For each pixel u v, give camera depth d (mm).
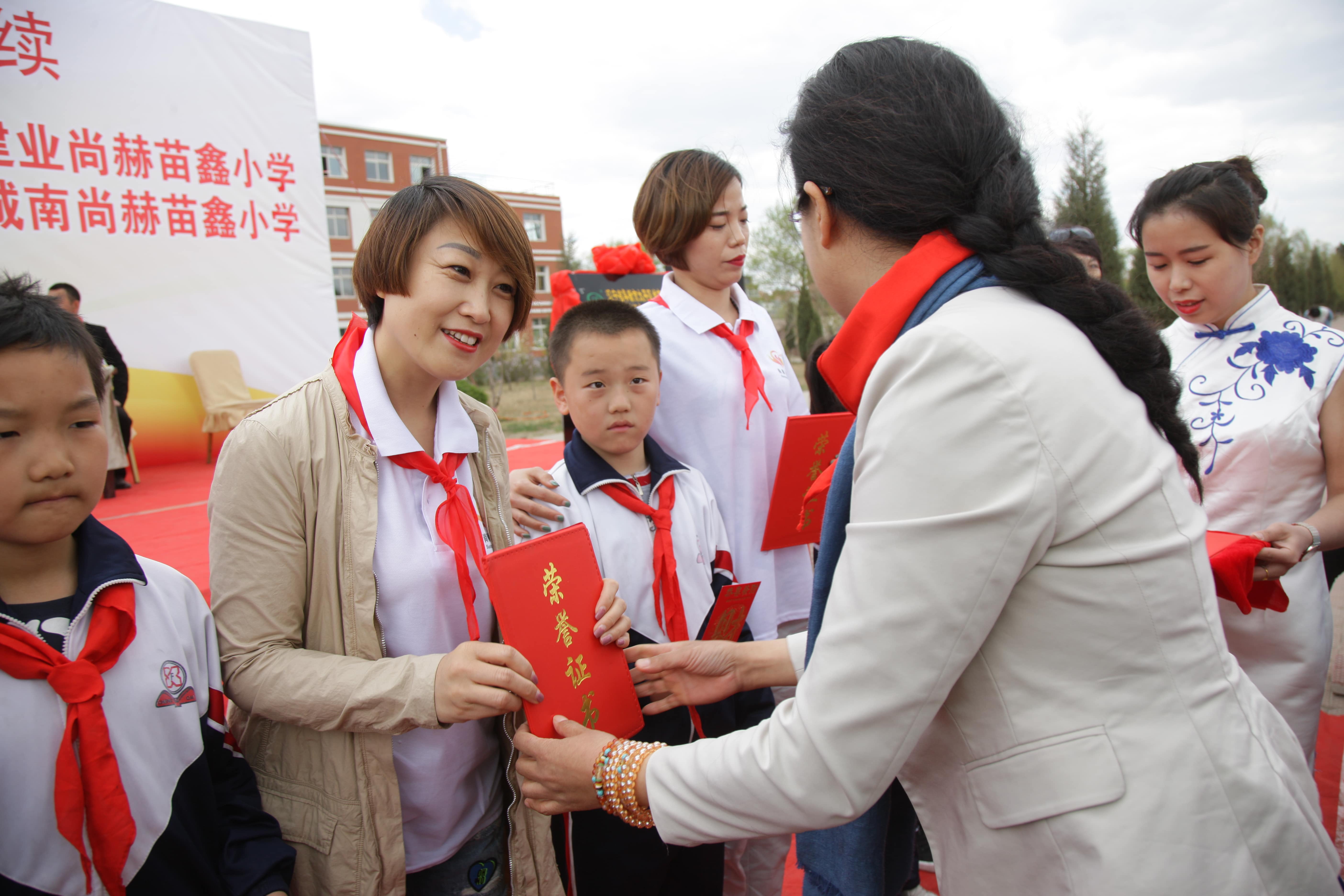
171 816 1098
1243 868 817
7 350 934
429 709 1106
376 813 1204
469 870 1414
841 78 1003
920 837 2166
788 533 2010
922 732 859
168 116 7355
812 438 1924
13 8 6461
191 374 7895
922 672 831
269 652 1174
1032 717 869
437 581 1271
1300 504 1855
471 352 1193
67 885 1028
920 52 997
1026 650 871
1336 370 1793
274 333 8227
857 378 1012
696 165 1948
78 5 6766
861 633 844
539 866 1381
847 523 1062
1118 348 918
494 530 1415
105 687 1049
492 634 1386
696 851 1700
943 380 843
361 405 1222
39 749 1010
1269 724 953
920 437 838
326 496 1196
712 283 2053
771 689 1970
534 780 1163
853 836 1168
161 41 7254
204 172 7625
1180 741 842
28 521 970
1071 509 827
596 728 1282
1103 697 859
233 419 7941
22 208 6672
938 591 817
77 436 1005
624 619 1348
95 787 1018
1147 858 807
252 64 7812
